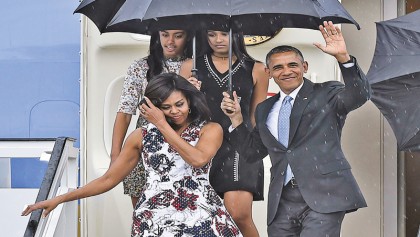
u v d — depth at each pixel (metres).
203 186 21.45
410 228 33.03
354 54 31.95
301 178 23.42
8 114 31.55
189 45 25.84
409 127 27.55
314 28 24.58
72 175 25.11
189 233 21.02
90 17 25.41
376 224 31.56
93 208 28.55
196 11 22.17
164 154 21.42
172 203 21.19
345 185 23.36
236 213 24.86
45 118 31.58
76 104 31.56
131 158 22.11
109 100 29.05
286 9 22.05
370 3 31.83
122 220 28.42
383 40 27.91
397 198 32.09
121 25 25.58
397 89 27.41
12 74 31.52
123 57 29.12
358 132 31.44
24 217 26.09
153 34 25.98
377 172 31.42
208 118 21.92
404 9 32.09
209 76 25.22
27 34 31.53
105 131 29.02
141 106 21.38
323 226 23.27
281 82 23.72
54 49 31.55
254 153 24.27
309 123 23.52
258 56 29.20
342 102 23.22
